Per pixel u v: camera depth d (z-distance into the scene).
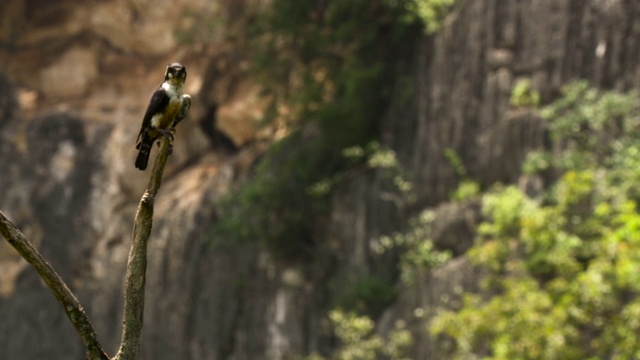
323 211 34.78
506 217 26.91
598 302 20.53
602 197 25.61
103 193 41.19
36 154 42.22
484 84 30.80
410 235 31.41
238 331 35.91
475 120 30.78
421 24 33.97
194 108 41.12
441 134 31.48
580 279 21.08
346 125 34.44
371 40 34.50
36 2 44.66
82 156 41.94
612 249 20.73
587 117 27.83
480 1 31.34
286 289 34.88
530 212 26.55
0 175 42.16
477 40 31.14
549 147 28.81
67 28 44.12
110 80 44.09
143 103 43.00
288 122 36.91
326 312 33.97
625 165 26.30
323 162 35.25
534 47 30.08
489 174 30.11
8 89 43.62
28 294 39.94
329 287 34.31
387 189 32.97
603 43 28.88
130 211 40.72
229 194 37.22
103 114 42.94
